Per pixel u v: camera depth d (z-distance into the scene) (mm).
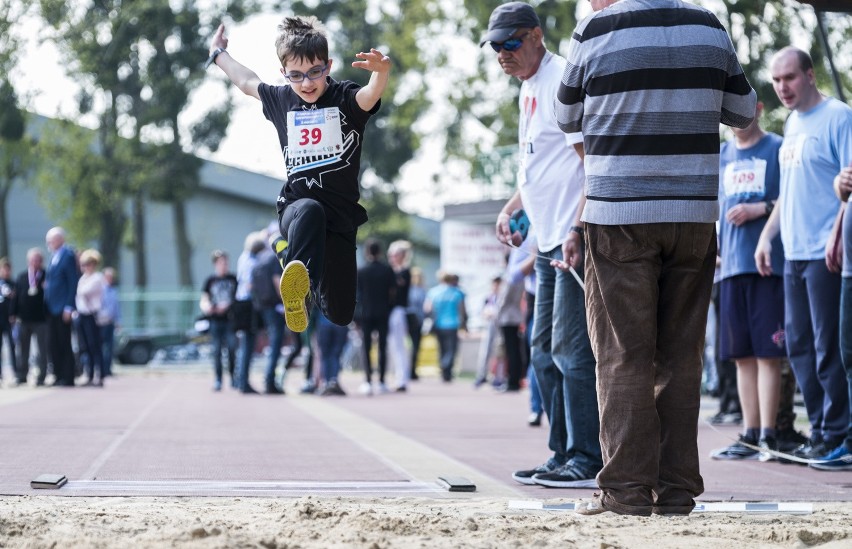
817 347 20438
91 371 52812
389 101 125000
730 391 29172
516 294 48000
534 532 11922
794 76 20391
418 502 14773
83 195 115688
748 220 21641
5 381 58750
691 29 13016
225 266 50156
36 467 18406
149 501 14438
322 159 14906
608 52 13031
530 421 29516
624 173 12984
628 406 13070
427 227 150250
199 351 87375
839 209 20062
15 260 134250
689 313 13484
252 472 18047
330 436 25359
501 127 96000
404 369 49344
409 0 102062
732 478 18562
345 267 15180
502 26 17047
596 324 13352
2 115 101250
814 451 20594
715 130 13125
